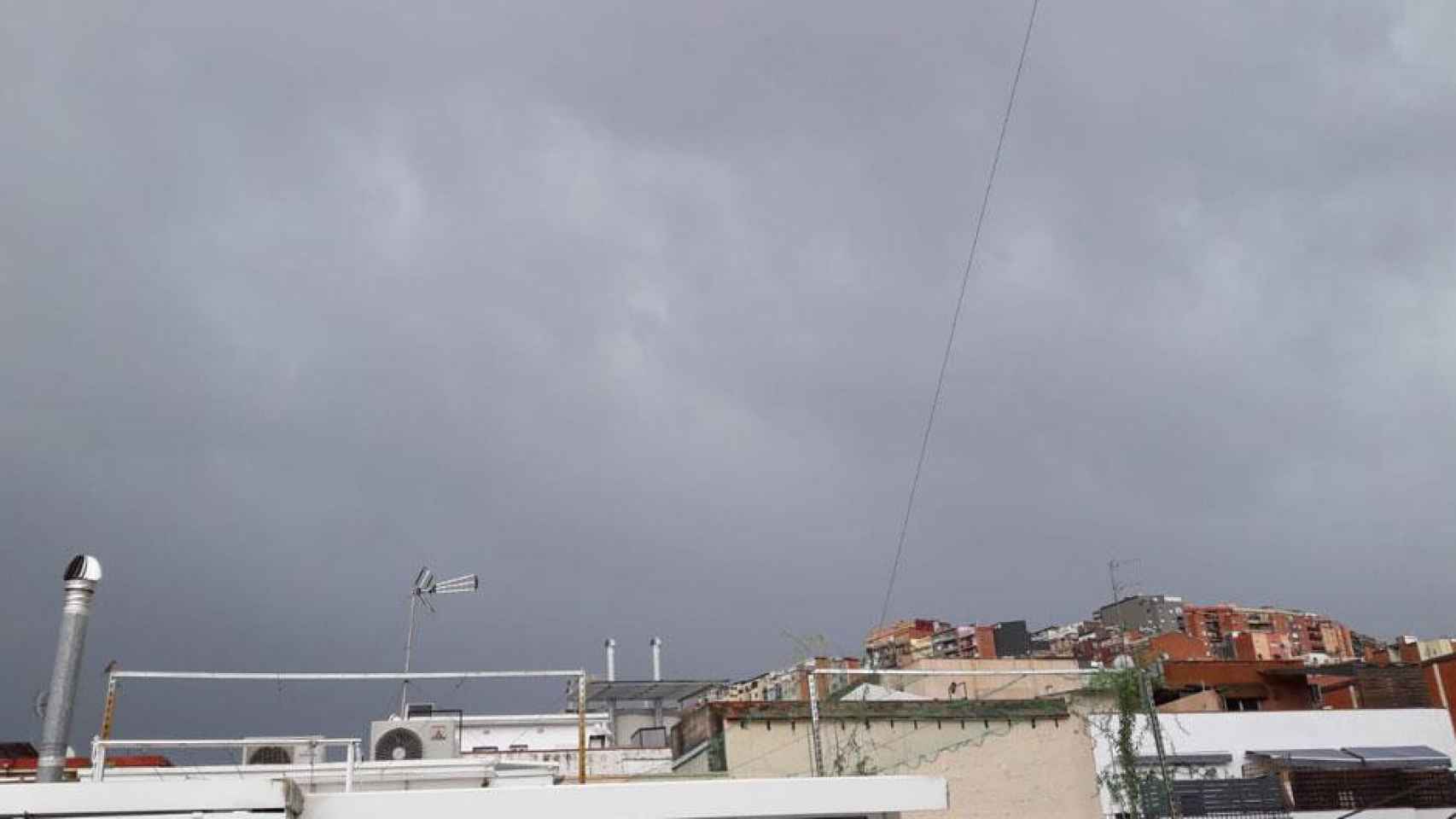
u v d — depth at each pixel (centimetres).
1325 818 2781
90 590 1639
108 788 1234
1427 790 2858
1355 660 5081
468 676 1834
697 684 4134
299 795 1323
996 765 2208
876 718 2189
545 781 1952
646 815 1448
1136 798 2286
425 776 1888
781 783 1502
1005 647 5781
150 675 1752
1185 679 4262
